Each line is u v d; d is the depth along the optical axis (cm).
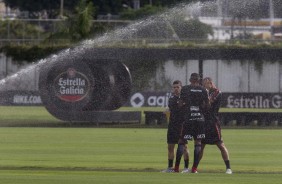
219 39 15838
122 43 12800
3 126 10238
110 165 6019
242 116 10550
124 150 7206
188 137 5509
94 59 11125
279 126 10444
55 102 10931
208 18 16550
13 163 6100
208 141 5572
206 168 5916
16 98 13925
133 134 9038
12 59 16175
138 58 11988
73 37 16100
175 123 5603
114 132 9338
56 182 4750
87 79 10969
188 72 15038
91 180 4862
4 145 7606
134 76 14725
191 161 6462
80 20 15988
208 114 5556
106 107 11425
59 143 7862
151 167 5916
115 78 11462
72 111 10850
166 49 12338
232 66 15300
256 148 7456
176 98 5584
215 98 5562
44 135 8806
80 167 5872
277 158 6612
